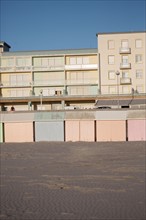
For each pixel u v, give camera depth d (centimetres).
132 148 3009
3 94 6556
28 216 1020
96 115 4016
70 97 6059
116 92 6284
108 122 3959
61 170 1877
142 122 3897
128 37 6331
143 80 6294
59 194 1302
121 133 3931
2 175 1744
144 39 6303
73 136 4006
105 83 6328
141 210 1071
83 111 4094
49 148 3153
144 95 5841
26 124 4072
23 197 1261
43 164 2136
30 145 3488
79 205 1141
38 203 1173
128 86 6322
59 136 4025
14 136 4081
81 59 6475
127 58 6334
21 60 6562
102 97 5941
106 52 6350
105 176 1666
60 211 1071
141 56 6309
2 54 6612
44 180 1589
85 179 1595
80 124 4000
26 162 2245
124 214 1030
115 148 3041
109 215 1023
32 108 6247
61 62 6506
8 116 4150
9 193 1330
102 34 6362
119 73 5888
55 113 4103
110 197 1243
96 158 2391
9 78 6556
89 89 6419
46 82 6456
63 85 6425
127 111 4009
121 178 1606
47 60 6538
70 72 6475
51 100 6106
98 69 6334
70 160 2306
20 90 6531
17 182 1549
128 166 1988
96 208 1101
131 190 1348
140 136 3897
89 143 3597
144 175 1675
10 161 2308
